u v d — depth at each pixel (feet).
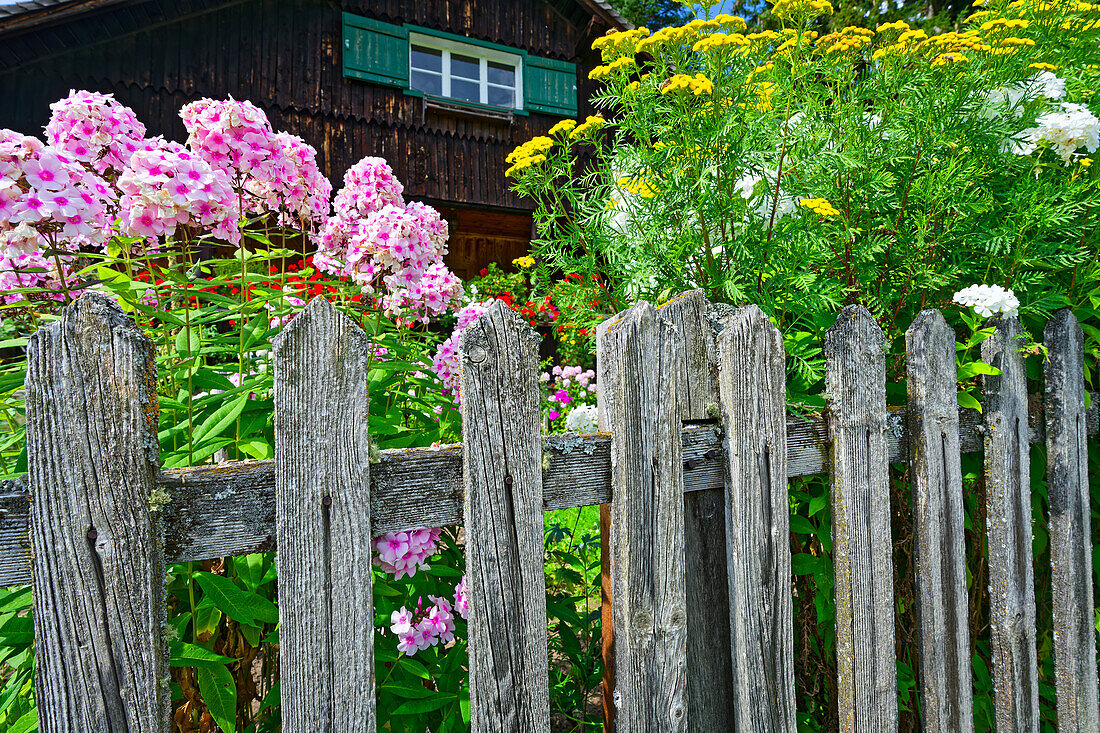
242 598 3.39
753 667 3.91
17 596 3.11
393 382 5.33
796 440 4.25
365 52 23.13
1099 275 5.31
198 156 4.18
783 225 5.13
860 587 4.27
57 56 19.10
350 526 2.81
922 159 5.38
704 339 3.94
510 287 19.51
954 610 4.70
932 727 4.58
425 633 4.08
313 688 2.73
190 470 2.58
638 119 5.36
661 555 3.63
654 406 3.63
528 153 5.42
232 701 3.39
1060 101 6.03
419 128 24.20
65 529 2.35
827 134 5.20
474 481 3.05
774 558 4.02
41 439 2.32
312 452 2.73
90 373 2.38
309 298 5.65
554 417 10.42
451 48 24.99
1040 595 6.03
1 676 3.95
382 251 5.77
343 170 23.06
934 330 4.60
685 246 5.11
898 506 5.31
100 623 2.40
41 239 3.59
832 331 4.24
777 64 5.94
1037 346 5.01
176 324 4.27
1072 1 6.65
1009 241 5.05
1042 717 5.92
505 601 3.13
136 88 20.13
